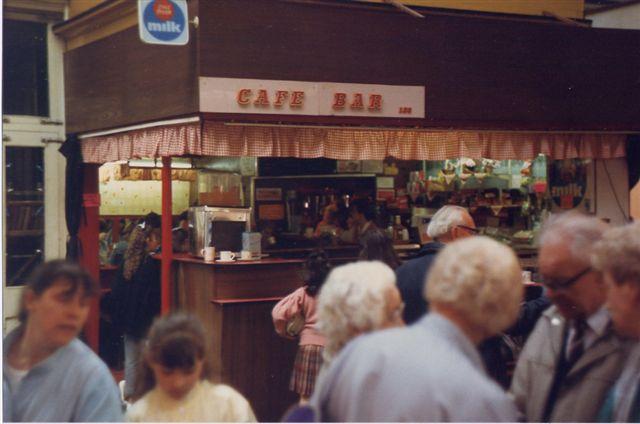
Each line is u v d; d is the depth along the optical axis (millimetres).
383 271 3223
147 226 7945
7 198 8969
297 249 8883
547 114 8133
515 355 4980
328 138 7242
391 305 3154
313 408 2500
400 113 7414
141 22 6441
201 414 3326
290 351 7203
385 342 2436
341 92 7133
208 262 7035
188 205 11078
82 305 3004
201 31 6586
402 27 7406
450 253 2539
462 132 7812
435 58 7578
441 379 2316
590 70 8320
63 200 9352
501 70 7902
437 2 8539
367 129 7320
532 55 8047
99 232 10180
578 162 9281
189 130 6867
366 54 7242
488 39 7832
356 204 9672
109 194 10672
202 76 6602
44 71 9266
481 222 9914
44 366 2977
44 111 9281
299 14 6941
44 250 9211
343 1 7137
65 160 9344
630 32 8461
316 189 9695
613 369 2994
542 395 3219
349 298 3121
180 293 7547
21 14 9039
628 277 2777
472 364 2402
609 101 8406
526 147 8133
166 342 3250
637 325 2809
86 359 3023
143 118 7500
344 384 2445
